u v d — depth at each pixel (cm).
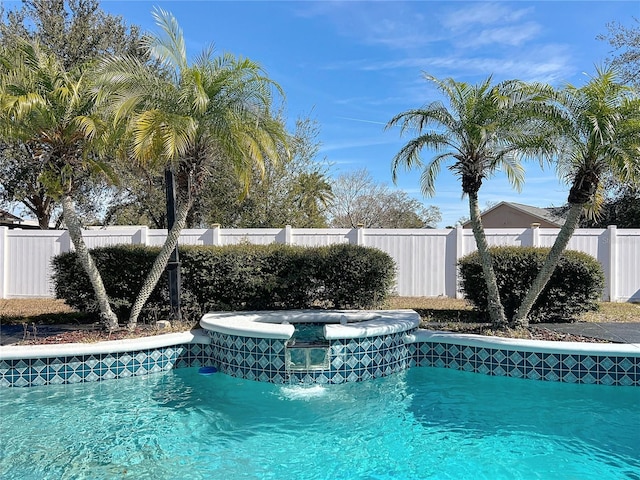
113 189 2083
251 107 780
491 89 735
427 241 1330
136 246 960
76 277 923
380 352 688
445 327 826
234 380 673
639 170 644
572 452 459
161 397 612
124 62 749
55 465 427
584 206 768
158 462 435
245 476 409
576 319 912
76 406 580
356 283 966
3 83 684
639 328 827
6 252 1380
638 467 427
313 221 2295
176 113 748
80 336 759
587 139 679
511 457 448
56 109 723
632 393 621
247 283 945
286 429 514
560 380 661
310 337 723
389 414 556
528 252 902
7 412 560
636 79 1745
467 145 778
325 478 406
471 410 569
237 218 2064
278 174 2048
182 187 803
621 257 1288
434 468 425
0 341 737
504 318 799
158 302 946
